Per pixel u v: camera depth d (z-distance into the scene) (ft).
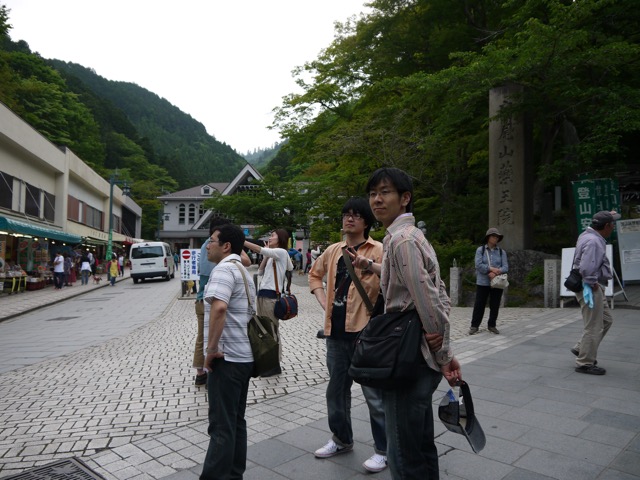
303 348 21.61
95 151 163.63
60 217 85.81
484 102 44.27
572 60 32.12
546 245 48.73
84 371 18.24
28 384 16.48
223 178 385.09
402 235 6.27
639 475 8.25
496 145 39.17
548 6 33.35
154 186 205.26
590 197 35.76
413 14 53.31
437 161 50.98
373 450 9.89
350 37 57.26
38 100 130.52
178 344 23.62
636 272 33.65
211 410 8.00
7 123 60.64
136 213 166.09
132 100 465.88
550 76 33.37
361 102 57.77
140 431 11.60
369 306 9.07
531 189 39.19
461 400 6.73
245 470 8.98
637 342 19.49
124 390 15.31
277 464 9.26
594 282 14.49
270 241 16.29
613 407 11.78
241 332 8.22
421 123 51.67
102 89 442.50
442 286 6.67
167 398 14.32
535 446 9.57
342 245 10.02
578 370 15.25
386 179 6.79
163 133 428.56
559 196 67.62
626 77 37.81
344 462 9.31
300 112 63.62
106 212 123.95
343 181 57.98
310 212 74.08
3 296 53.98
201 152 435.53
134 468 9.36
